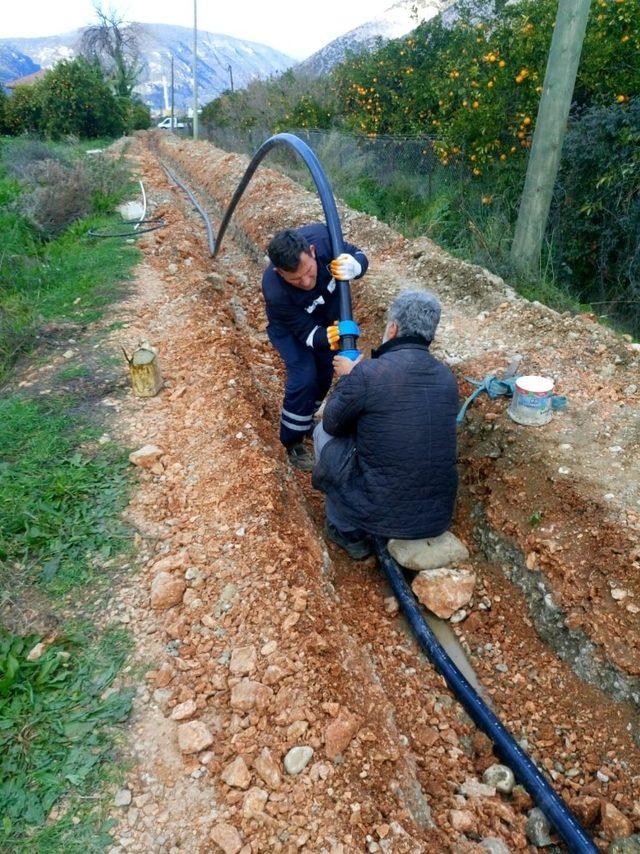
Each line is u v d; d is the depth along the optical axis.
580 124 5.98
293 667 2.12
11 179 11.04
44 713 2.00
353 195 9.75
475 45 8.05
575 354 3.90
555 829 2.02
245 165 11.13
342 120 13.44
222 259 7.55
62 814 1.74
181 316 4.92
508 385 3.48
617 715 2.32
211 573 2.51
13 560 2.61
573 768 2.27
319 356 3.54
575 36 5.08
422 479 2.72
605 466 2.92
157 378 3.79
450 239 7.73
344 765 1.88
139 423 3.53
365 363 2.67
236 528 2.72
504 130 7.40
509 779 2.17
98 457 3.23
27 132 21.59
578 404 3.40
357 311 5.11
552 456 3.01
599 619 2.46
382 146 10.48
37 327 4.78
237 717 1.98
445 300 4.97
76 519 2.81
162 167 15.20
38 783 1.81
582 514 2.73
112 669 2.15
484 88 7.36
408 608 2.83
